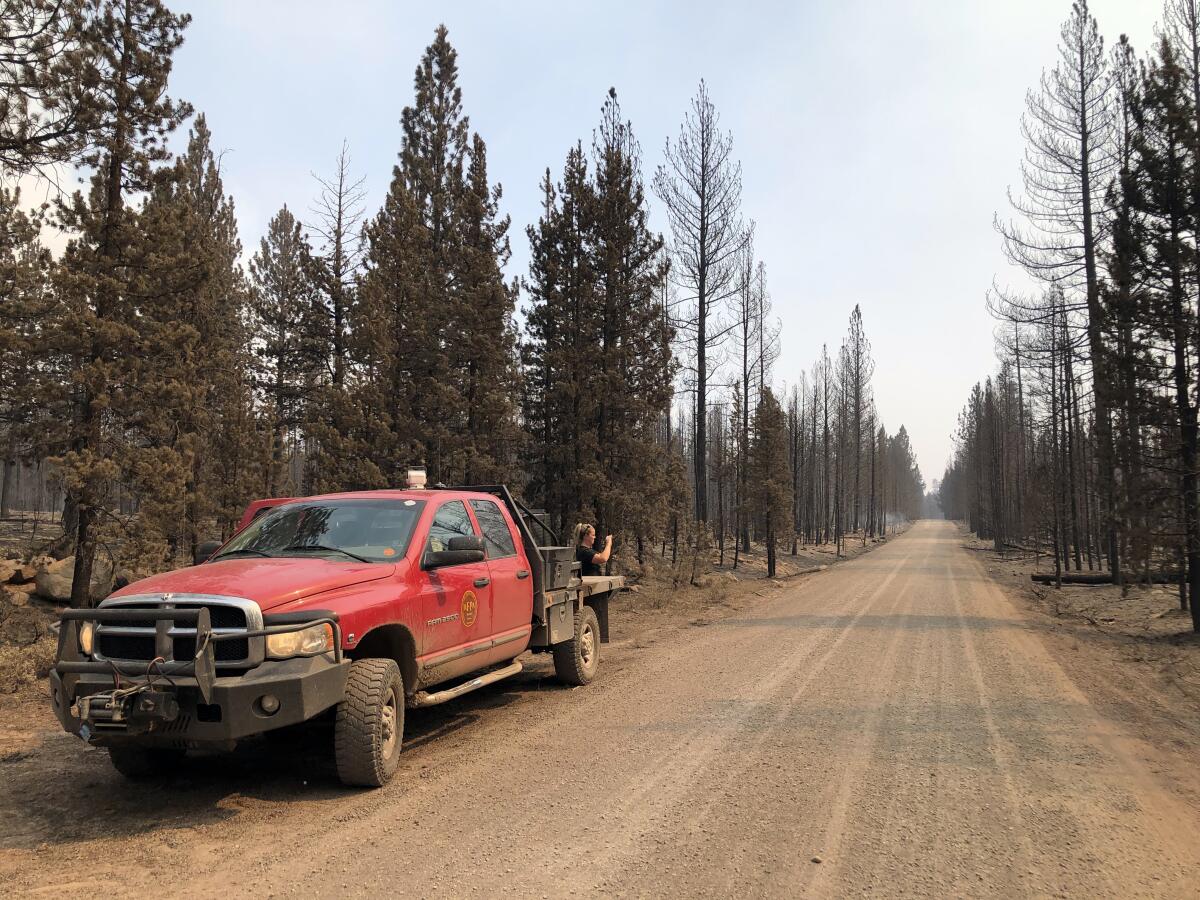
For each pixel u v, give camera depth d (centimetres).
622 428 2161
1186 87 1488
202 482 1948
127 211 1488
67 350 1437
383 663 551
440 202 2473
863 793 525
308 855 422
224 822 475
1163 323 1425
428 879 391
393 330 1956
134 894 376
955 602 1947
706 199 2412
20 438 1515
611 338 2148
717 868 406
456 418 2123
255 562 566
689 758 605
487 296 2030
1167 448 1436
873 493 7619
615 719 733
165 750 570
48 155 1162
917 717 741
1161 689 909
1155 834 457
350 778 531
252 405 2394
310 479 2095
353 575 557
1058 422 3259
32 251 1697
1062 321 2573
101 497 1457
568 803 504
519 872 400
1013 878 395
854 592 2234
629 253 2158
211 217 3008
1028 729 702
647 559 2416
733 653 1132
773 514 3194
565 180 2138
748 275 3284
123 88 1438
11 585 1711
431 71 2783
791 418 4994
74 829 465
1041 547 4522
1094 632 1446
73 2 1156
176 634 469
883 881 391
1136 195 1477
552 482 2211
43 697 834
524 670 998
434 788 537
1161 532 1417
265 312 2589
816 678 938
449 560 616
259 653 474
